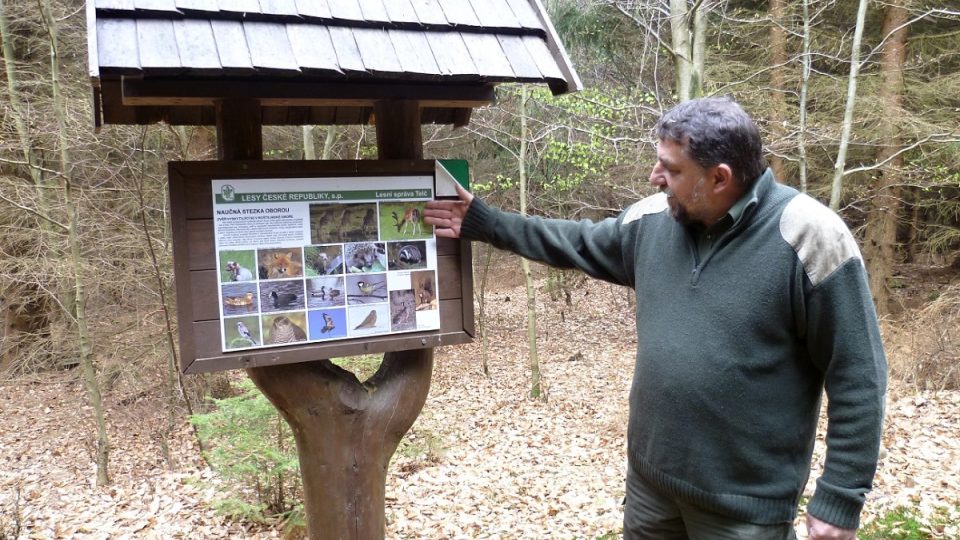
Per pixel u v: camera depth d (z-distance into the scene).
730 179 1.62
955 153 8.42
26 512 5.70
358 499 2.31
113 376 8.68
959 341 7.11
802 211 1.58
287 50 1.79
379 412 2.32
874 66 9.16
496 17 2.14
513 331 12.93
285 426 5.08
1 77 8.13
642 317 1.86
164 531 4.92
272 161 1.99
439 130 10.23
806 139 6.30
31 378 9.17
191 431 7.95
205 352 1.95
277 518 4.88
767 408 1.65
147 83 1.89
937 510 3.85
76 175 7.77
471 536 4.52
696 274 1.71
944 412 5.86
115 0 1.74
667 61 8.72
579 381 9.34
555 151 8.05
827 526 1.58
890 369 7.40
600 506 4.81
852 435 1.55
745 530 1.68
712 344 1.66
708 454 1.69
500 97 9.37
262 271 2.00
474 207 2.17
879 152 9.05
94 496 6.14
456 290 2.24
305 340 2.06
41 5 6.02
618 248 2.06
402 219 2.16
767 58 8.38
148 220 8.13
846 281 1.53
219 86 1.95
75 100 7.32
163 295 7.51
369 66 1.83
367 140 9.55
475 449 6.73
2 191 7.05
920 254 11.32
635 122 7.12
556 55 2.13
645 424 1.82
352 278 2.10
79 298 6.51
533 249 2.17
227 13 1.81
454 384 9.78
